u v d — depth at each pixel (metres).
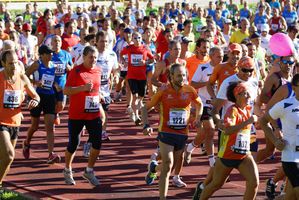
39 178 17.19
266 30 29.08
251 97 12.95
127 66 25.00
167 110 14.19
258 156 16.38
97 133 16.20
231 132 12.71
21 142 21.77
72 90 15.76
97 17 39.94
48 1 74.00
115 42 29.61
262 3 39.53
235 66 16.02
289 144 12.36
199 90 17.34
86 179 16.77
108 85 21.08
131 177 17.42
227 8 46.94
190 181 17.00
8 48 16.50
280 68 15.15
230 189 16.27
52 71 18.39
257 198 15.44
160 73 18.42
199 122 14.59
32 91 15.42
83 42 24.03
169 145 14.19
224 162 12.95
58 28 25.52
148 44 27.62
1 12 43.41
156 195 15.80
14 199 14.86
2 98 14.83
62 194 15.78
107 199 15.42
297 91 12.25
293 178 12.32
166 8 44.44
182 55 18.94
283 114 12.34
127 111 25.78
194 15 43.38
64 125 24.92
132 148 21.00
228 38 32.28
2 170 15.04
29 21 43.84
